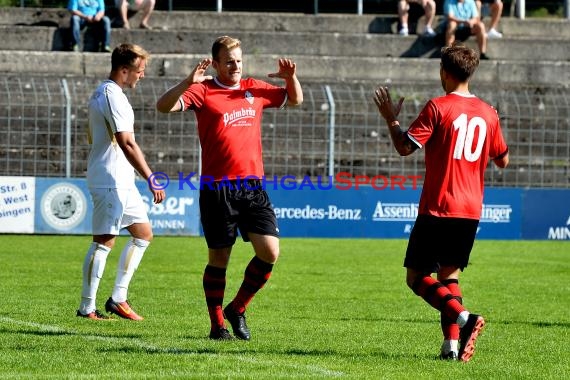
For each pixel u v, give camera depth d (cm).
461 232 1902
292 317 2600
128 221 2458
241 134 2062
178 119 5844
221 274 2112
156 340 2103
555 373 1822
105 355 1886
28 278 3378
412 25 7244
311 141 5875
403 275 3706
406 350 2062
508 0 7844
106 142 2403
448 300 1858
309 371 1755
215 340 2108
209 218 2072
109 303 2459
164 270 3728
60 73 6425
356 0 7900
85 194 5178
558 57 7044
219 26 7162
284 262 4119
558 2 8275
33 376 1667
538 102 6341
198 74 2012
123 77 2375
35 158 5547
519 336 2342
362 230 5384
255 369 1762
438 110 1889
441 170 1892
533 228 5459
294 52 6900
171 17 7112
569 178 6038
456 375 1745
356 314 2684
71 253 4266
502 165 2006
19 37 6675
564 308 2898
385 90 1914
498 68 6731
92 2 6581
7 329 2231
